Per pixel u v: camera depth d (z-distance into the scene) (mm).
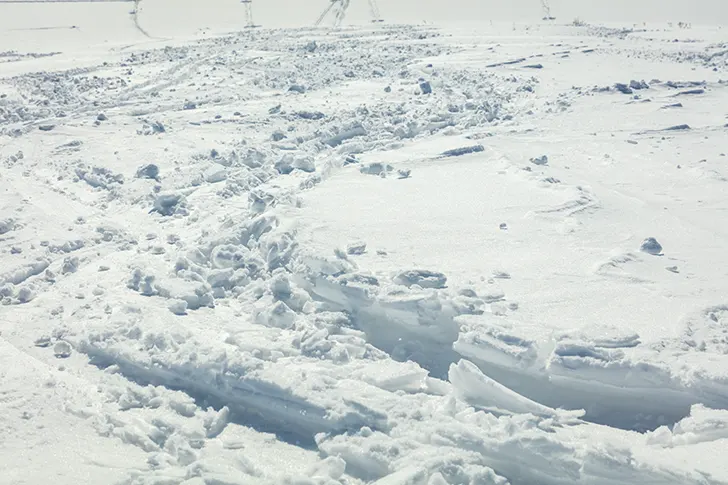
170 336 6711
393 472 4906
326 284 7359
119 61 29531
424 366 6496
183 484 4965
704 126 14094
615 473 4586
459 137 14039
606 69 22766
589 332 5922
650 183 10570
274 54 30266
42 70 27500
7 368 6625
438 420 5324
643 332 6020
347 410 5449
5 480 5035
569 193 9781
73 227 10562
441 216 9195
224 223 9852
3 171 13812
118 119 18141
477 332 6152
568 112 16219
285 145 14445
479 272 7426
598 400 5672
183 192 11914
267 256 8359
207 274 8125
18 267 8914
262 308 7266
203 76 25016
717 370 5273
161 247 9438
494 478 4762
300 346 6535
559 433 5016
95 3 48219
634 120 14930
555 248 8031
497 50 28688
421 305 6688
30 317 7727
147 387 6160
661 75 21156
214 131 16438
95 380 6445
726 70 21516
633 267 7383
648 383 5465
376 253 7996
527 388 5934
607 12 44562
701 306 6426
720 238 8234
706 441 4844
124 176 13156
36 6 46625
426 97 19734
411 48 30594
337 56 29094
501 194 10023
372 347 6523
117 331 7023
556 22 40969
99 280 8617
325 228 8766
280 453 5352
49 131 17031
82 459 5316
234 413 5910
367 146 13680
